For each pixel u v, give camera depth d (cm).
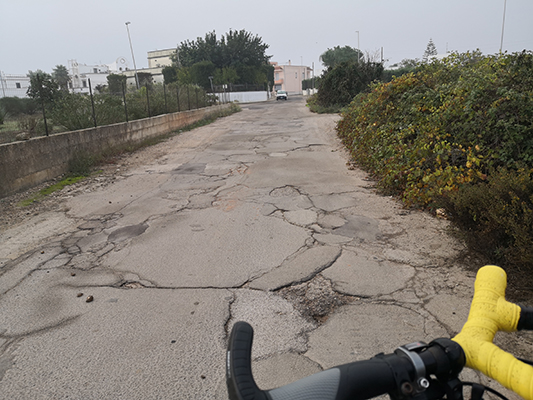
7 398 248
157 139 1441
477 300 98
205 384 254
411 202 569
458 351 84
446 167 557
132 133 1262
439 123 618
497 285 99
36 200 695
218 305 342
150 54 8494
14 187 739
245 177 789
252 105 4191
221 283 379
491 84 584
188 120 1906
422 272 382
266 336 298
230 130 1630
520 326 91
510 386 80
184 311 336
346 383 78
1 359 286
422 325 301
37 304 357
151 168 927
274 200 628
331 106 2309
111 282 391
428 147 595
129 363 276
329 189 677
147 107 1650
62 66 6756
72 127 1137
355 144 938
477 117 571
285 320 318
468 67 816
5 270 426
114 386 255
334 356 273
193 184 754
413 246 440
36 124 1091
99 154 1030
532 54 588
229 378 73
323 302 340
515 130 518
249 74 5597
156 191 715
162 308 342
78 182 820
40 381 262
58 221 578
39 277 407
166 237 497
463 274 374
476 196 393
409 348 87
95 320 329
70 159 919
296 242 464
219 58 5381
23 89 3303
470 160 518
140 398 244
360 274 383
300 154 1005
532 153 511
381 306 329
